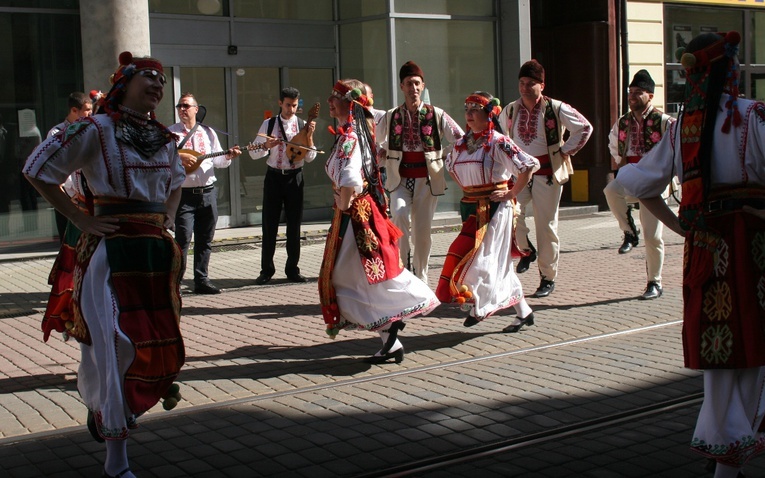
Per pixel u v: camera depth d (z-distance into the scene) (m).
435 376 6.20
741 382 3.92
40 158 4.12
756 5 17.67
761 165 3.86
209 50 13.40
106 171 4.23
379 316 6.33
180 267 4.48
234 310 8.57
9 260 11.52
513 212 7.22
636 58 16.14
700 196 3.93
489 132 6.95
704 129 3.90
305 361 6.66
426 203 8.74
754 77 17.92
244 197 13.95
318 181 14.46
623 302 8.57
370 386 6.00
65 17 12.27
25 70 12.03
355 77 14.38
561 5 16.02
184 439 5.02
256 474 4.51
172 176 4.55
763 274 3.88
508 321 7.85
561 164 8.70
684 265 4.05
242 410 5.53
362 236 6.25
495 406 5.52
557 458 4.69
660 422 5.23
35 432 5.14
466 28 14.55
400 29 13.92
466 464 4.63
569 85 15.95
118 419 4.14
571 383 5.97
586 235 13.27
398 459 4.69
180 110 9.12
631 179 4.17
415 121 8.60
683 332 4.04
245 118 13.88
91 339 4.24
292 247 9.99
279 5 14.03
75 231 5.55
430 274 10.27
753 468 4.52
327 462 4.66
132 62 4.33
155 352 4.29
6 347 7.19
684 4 16.66
